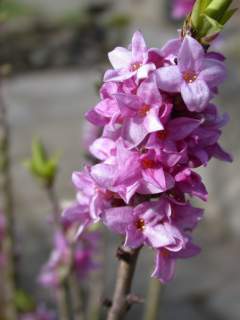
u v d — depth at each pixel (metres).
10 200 0.21
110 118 0.09
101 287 0.21
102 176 0.09
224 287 0.33
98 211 0.10
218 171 0.40
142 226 0.09
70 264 0.18
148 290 0.32
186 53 0.08
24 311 0.23
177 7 0.22
